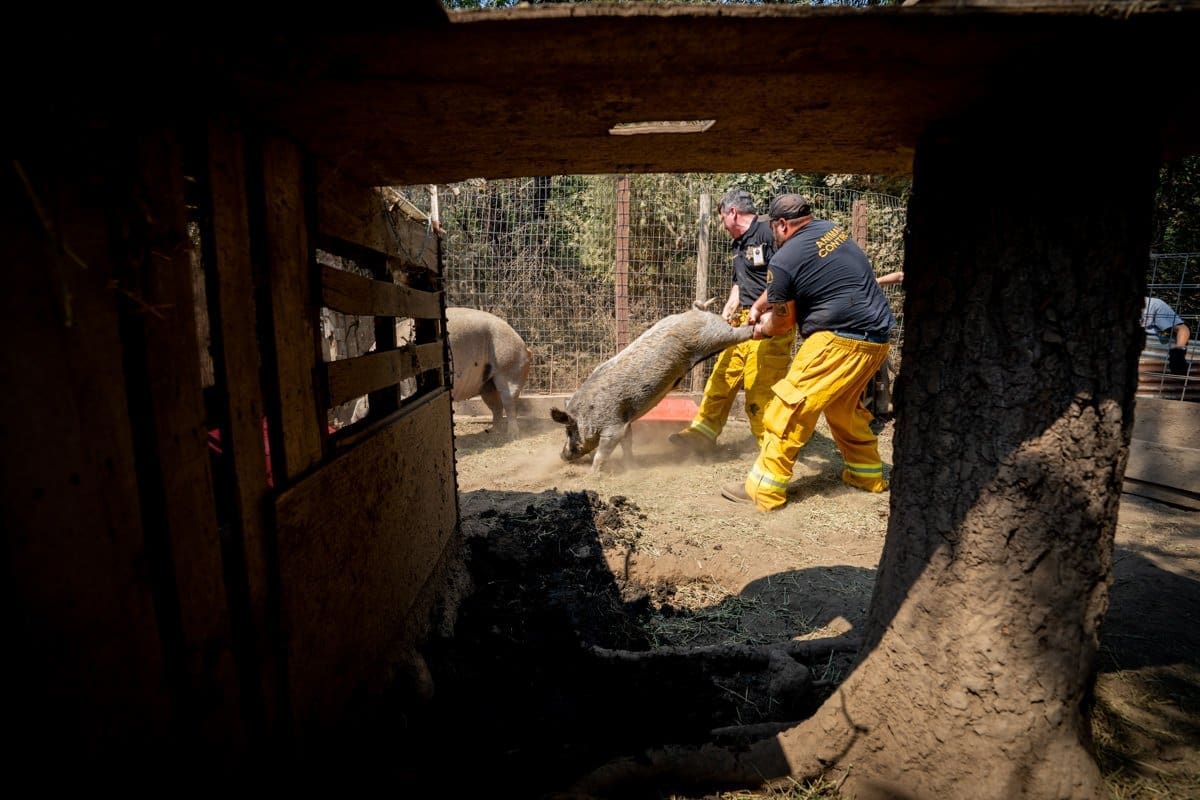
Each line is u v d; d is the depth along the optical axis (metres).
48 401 0.88
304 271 1.74
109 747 0.98
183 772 1.16
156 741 1.08
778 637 2.91
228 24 0.99
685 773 1.87
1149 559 3.51
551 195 9.38
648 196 8.90
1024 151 1.50
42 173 0.88
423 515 2.80
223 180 1.34
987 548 1.60
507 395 6.74
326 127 1.57
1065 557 1.56
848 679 1.90
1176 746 1.89
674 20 1.03
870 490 4.91
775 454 4.41
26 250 0.85
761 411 5.49
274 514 1.48
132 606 1.03
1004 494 1.58
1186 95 1.45
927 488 1.73
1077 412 1.53
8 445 0.83
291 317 1.65
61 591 0.90
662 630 2.97
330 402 1.87
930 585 1.70
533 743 2.11
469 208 8.35
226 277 1.34
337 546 1.85
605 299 8.62
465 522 4.04
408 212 2.92
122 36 1.00
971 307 1.62
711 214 8.74
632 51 1.14
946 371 1.68
